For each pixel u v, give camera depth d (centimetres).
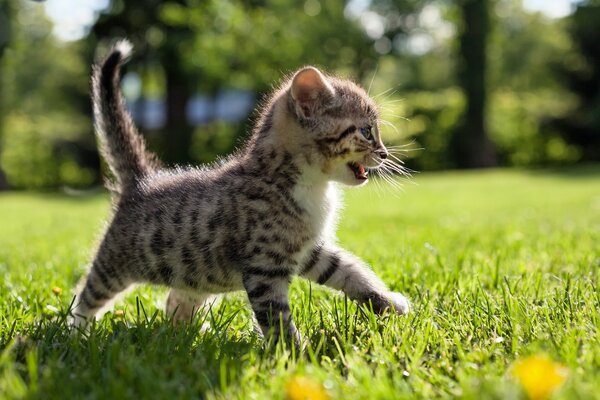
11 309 90
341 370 76
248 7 531
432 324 83
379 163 94
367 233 151
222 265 90
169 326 84
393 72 755
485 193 305
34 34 697
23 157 552
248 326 89
